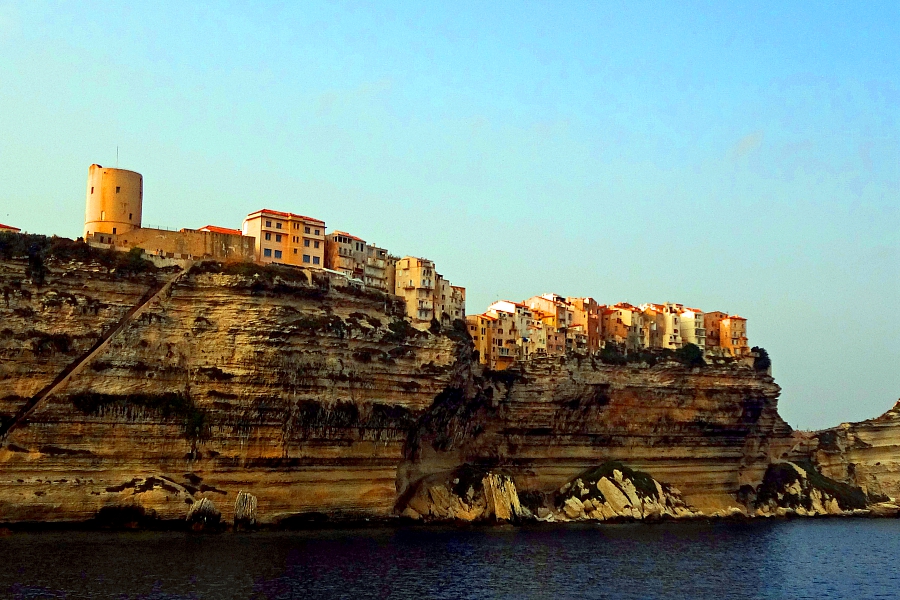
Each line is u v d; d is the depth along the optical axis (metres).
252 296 130.62
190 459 123.38
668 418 189.50
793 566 122.50
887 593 104.25
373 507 140.38
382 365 143.38
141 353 123.25
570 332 198.25
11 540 105.56
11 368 117.19
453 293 177.00
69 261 124.00
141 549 103.88
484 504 158.75
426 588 94.25
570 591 97.50
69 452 115.75
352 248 163.38
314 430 133.12
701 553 131.25
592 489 174.38
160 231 138.12
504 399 173.62
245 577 92.31
